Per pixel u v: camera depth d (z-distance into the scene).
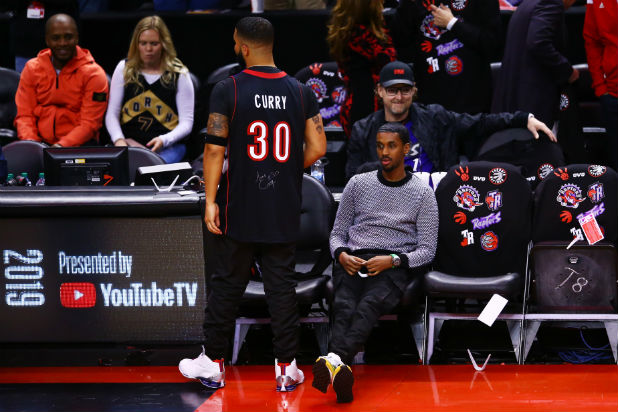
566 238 17.62
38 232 16.62
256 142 14.49
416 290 16.58
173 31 25.30
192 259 16.48
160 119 22.91
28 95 23.19
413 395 14.70
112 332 16.75
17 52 25.02
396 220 16.70
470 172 17.81
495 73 23.02
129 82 22.81
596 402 14.05
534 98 20.78
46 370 16.70
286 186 14.69
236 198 14.56
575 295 16.95
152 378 16.02
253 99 14.48
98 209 16.34
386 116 19.69
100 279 16.67
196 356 16.72
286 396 14.77
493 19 20.84
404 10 21.39
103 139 24.47
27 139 22.91
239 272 14.99
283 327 14.98
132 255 16.58
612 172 17.55
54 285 16.73
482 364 16.84
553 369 16.30
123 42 25.55
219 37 25.22
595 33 21.34
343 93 23.22
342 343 15.38
